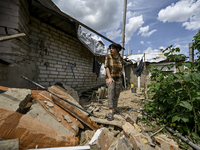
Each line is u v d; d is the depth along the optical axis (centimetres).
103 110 312
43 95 208
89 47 493
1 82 178
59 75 471
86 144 164
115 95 267
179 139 191
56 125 160
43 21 391
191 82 185
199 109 196
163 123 237
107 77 267
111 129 210
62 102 207
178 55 211
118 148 125
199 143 178
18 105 133
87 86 659
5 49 220
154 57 940
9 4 236
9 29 236
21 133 105
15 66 213
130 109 337
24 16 293
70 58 523
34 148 108
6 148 82
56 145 125
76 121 196
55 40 445
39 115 157
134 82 1047
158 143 178
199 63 275
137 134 167
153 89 248
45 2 255
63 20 378
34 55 369
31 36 356
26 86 263
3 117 105
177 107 210
